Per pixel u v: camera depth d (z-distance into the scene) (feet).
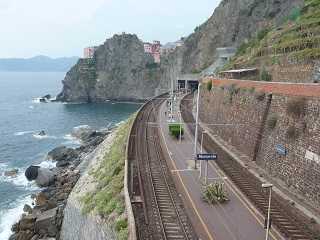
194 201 115.55
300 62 167.63
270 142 137.28
